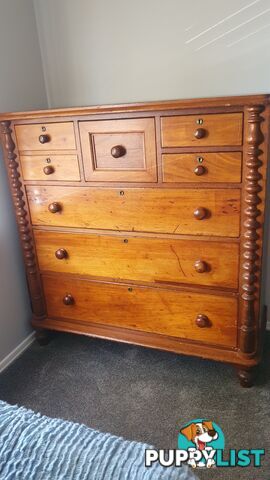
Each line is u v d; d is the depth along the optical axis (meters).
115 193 1.67
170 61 1.95
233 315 1.67
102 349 2.11
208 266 1.63
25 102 2.06
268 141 1.39
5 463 0.75
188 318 1.76
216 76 1.90
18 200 1.87
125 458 0.76
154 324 1.84
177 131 1.48
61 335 2.26
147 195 1.62
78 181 1.72
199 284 1.68
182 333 1.80
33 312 2.10
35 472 0.73
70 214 1.80
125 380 1.85
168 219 1.62
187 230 1.61
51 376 1.91
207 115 1.42
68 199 1.77
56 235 1.88
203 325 1.71
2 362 2.00
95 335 1.96
